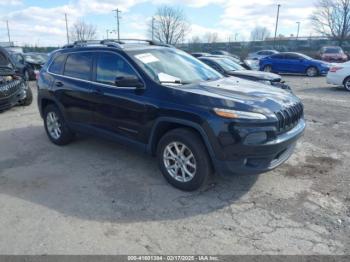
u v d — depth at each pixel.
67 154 5.22
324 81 15.92
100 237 3.04
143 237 3.04
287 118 3.72
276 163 3.71
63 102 5.25
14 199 3.77
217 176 4.28
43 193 3.91
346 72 12.12
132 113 4.16
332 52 28.95
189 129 3.74
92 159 4.99
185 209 3.52
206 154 3.63
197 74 4.61
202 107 3.52
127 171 4.52
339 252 2.81
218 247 2.89
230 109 3.42
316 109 8.59
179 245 2.93
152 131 4.00
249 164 3.53
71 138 5.62
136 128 4.19
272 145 3.45
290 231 3.11
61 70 5.39
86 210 3.52
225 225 3.22
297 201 3.65
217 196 3.79
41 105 5.84
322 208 3.50
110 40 5.21
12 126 7.07
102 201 3.71
